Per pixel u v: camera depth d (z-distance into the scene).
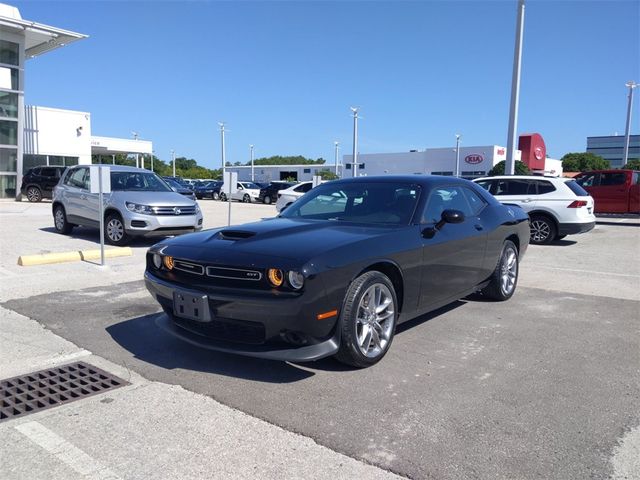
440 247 4.76
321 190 5.56
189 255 4.00
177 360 4.27
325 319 3.67
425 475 2.67
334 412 3.35
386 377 3.93
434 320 5.48
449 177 5.68
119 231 10.57
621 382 3.88
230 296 3.66
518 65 17.23
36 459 2.81
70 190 11.88
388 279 4.19
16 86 24.89
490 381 3.87
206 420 3.25
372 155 68.12
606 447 2.95
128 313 5.63
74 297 6.32
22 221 15.12
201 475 2.66
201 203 32.75
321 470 2.71
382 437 3.04
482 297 6.45
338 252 3.79
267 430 3.12
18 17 25.47
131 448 2.92
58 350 4.50
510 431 3.12
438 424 3.20
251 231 4.30
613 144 116.25
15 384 3.80
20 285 6.93
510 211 6.50
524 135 55.94
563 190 12.07
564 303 6.29
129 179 11.50
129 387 3.75
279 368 4.09
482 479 2.64
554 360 4.32
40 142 30.45
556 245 12.20
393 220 4.71
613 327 5.29
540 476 2.67
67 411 3.37
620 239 13.39
